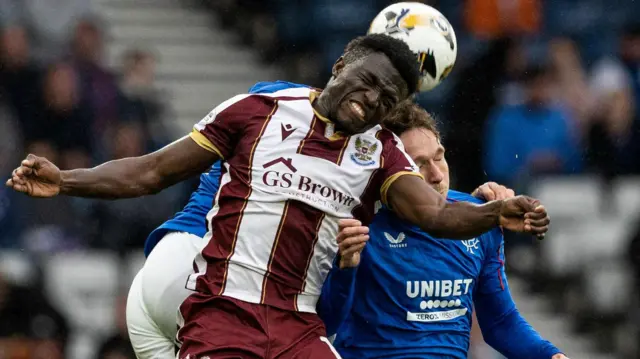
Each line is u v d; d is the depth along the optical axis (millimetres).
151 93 39500
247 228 15289
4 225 34000
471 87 37281
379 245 17453
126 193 15398
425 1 42531
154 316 17766
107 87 37625
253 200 15312
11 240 33875
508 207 14445
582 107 39250
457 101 37125
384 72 15398
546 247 35938
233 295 15219
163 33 45344
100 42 39688
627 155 37875
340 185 15367
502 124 36438
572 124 38062
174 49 44719
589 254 35688
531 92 36781
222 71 43875
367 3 42938
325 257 15516
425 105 36969
